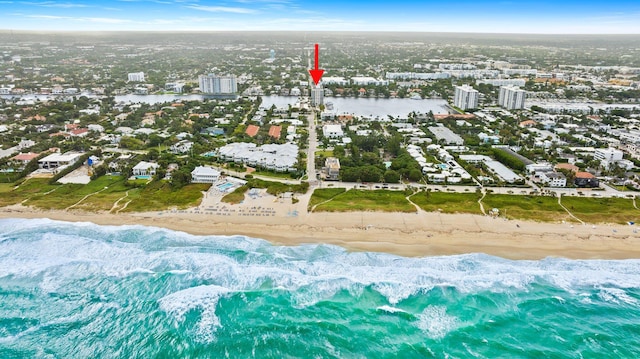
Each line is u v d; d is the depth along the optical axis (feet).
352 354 284.82
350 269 382.63
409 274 374.63
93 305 330.95
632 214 481.46
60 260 391.86
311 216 480.23
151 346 289.12
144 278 364.38
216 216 482.28
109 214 490.08
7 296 341.62
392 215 480.64
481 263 393.50
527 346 293.84
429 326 312.91
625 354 287.28
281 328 307.17
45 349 286.25
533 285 361.51
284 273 372.38
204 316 317.83
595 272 381.81
